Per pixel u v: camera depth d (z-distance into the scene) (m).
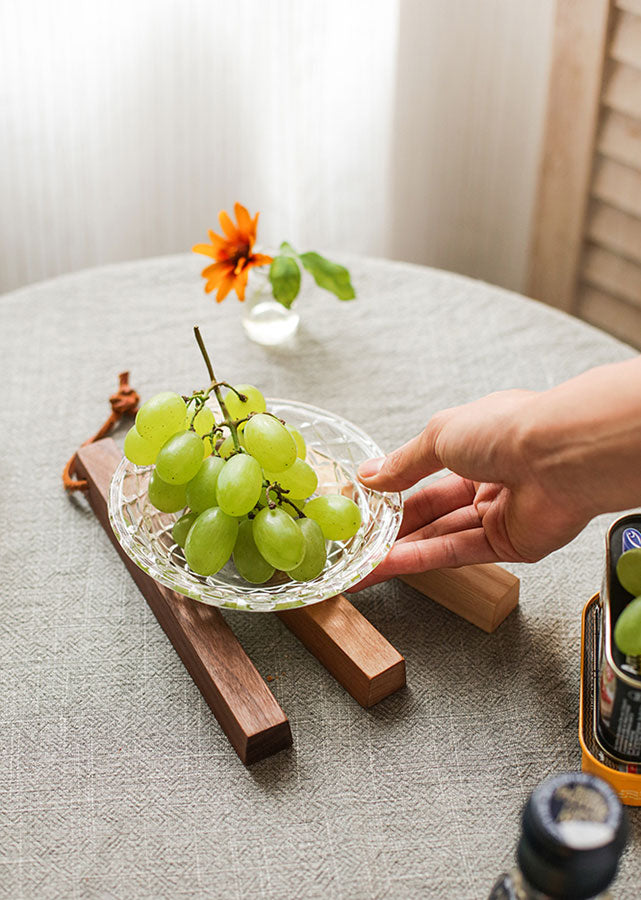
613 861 0.43
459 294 0.90
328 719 0.62
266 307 0.83
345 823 0.58
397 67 1.14
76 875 0.56
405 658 0.65
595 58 1.04
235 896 0.56
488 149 1.22
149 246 1.22
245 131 1.16
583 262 1.20
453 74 1.16
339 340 0.85
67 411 0.79
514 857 0.57
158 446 0.64
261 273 0.83
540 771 0.60
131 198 1.18
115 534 0.64
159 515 0.67
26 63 1.05
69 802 0.59
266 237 1.25
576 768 0.60
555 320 0.87
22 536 0.71
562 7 1.04
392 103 1.16
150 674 0.64
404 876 0.56
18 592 0.68
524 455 0.60
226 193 1.21
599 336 0.85
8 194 1.14
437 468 0.66
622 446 0.58
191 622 0.63
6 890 0.56
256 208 1.23
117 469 0.68
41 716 0.62
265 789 0.59
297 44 1.09
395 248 1.29
